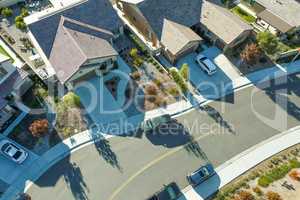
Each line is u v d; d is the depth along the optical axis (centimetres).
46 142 4144
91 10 4822
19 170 3931
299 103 4756
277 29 5241
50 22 4559
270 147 4284
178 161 4100
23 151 3978
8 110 4272
